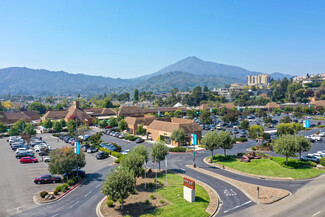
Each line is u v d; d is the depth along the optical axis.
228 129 102.69
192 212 30.14
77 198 36.12
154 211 30.41
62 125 106.81
